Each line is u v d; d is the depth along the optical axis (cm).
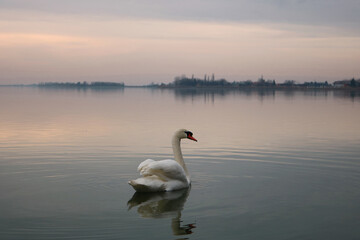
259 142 1927
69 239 790
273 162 1474
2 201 1015
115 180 1222
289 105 5153
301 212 946
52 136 2145
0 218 898
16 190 1112
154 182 1085
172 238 797
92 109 4431
